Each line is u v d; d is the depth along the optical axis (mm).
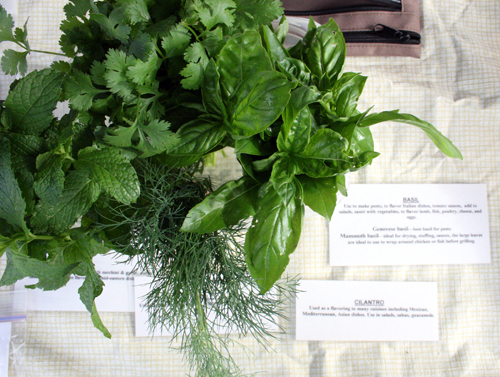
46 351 562
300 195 313
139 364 564
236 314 415
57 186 263
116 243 362
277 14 304
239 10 309
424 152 559
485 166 558
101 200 314
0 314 544
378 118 331
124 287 557
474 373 553
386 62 561
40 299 561
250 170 318
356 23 539
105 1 307
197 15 280
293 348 562
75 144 297
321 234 556
